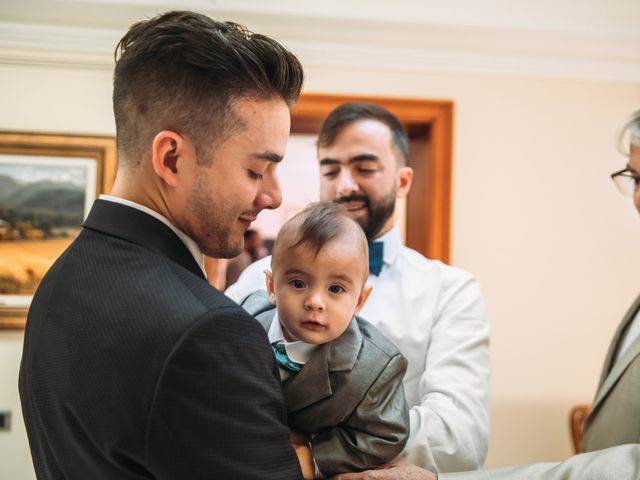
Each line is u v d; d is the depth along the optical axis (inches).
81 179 106.6
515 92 113.5
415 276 63.4
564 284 113.6
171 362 28.1
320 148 65.6
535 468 41.2
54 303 33.1
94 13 102.3
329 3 102.4
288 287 42.8
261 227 176.9
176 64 32.2
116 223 33.4
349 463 40.1
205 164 33.1
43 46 105.3
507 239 112.7
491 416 111.1
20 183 105.7
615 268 114.5
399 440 40.8
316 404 41.2
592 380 113.0
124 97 33.7
